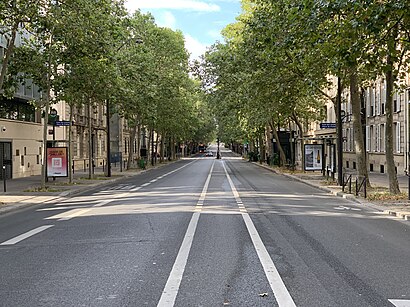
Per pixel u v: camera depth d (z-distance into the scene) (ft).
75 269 27.30
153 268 27.30
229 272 26.37
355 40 47.24
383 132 136.26
